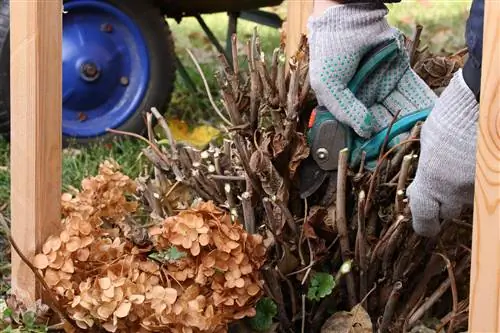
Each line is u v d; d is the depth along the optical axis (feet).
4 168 11.70
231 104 7.09
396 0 6.59
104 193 7.79
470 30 5.67
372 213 6.89
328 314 7.16
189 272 6.47
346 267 6.60
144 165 11.00
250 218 6.82
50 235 6.74
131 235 7.05
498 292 5.08
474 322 5.22
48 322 6.72
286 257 6.81
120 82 13.26
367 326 6.78
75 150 12.62
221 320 6.44
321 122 6.72
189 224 6.36
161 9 14.32
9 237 6.31
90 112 13.23
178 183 7.52
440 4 21.47
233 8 14.25
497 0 4.89
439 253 6.72
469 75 5.68
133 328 6.41
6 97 12.23
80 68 12.97
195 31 22.52
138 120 13.17
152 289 6.31
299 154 6.73
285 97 6.84
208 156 7.38
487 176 5.05
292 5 7.95
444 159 5.76
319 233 7.04
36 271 6.41
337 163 6.75
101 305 6.25
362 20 6.42
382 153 6.62
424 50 7.82
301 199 7.07
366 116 6.51
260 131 7.05
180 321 6.26
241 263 6.42
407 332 6.92
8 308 6.80
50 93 6.56
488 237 5.09
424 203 6.01
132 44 13.26
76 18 13.01
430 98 6.75
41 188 6.62
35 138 6.53
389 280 7.02
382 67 6.67
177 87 16.70
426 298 7.16
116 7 13.08
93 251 6.73
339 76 6.44
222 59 7.34
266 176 6.74
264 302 6.88
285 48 8.22
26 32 6.44
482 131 5.05
